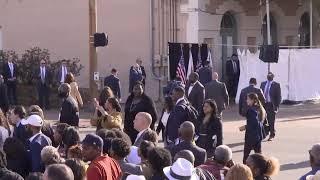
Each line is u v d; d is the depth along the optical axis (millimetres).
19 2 30812
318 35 35719
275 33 33250
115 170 7152
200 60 27344
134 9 28453
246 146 13719
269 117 18109
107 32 28828
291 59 28734
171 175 6141
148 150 6879
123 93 28641
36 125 8961
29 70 27516
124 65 28641
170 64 26625
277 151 16188
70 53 29938
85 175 6359
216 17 29406
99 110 12328
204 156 9008
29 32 30688
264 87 18531
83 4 29641
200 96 18109
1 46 31172
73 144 8375
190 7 28141
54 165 5320
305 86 29219
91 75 22969
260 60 26734
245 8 31172
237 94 28266
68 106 13188
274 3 32656
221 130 11812
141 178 6086
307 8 34875
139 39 28422
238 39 30938
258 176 7102
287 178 12922
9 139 8414
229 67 28500
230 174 6254
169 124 12258
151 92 28094
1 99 20875
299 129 20453
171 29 28359
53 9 30234
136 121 9867
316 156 7480
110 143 7609
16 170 8344
